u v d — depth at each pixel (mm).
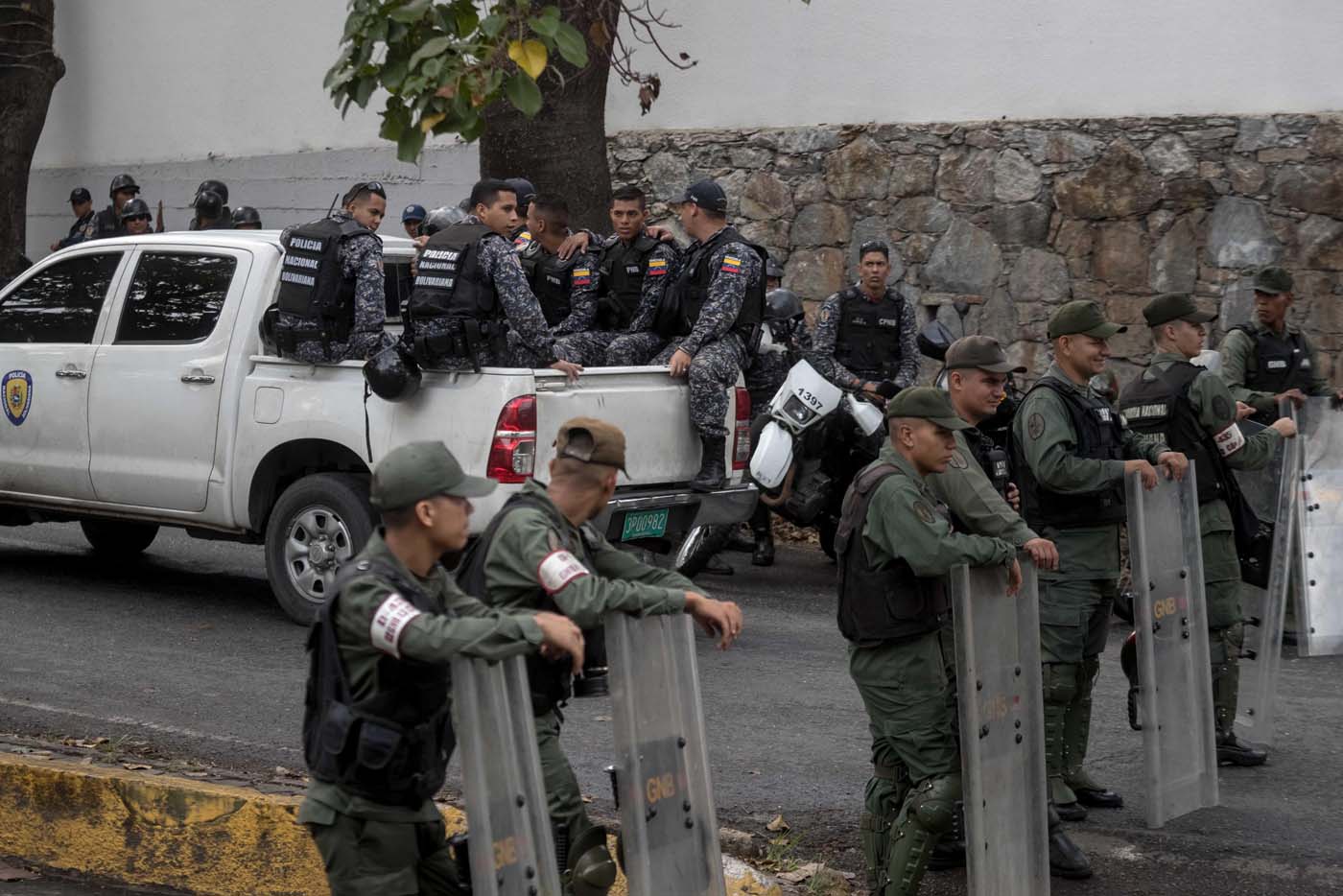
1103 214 12266
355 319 8445
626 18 14250
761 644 8812
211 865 5453
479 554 4340
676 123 14211
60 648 8398
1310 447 8297
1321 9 11391
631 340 9141
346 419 8383
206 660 8203
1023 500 6066
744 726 7242
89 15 18656
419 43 6656
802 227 13609
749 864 5523
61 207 19172
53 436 9594
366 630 3633
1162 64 12047
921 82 13078
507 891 3637
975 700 4637
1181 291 11984
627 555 4586
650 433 8500
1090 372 6070
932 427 4945
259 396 8758
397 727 3693
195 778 5859
